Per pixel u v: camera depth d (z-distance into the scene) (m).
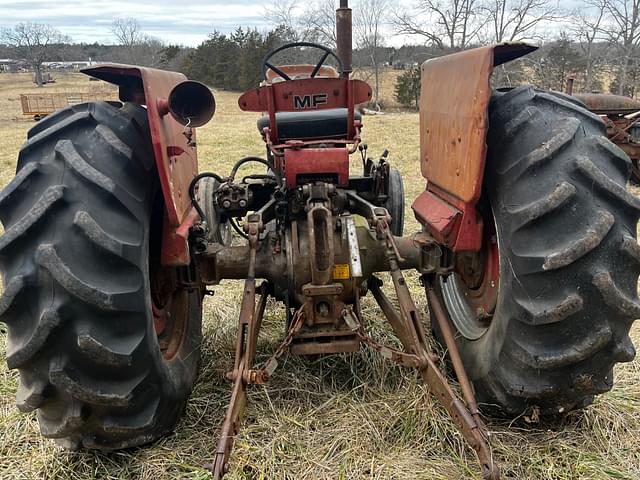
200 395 2.84
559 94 2.46
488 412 2.60
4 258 1.95
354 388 2.84
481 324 2.84
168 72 2.66
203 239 2.76
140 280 2.05
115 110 2.27
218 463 1.91
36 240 1.92
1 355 3.31
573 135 2.14
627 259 2.07
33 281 1.89
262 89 3.19
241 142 14.45
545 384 2.24
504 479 2.24
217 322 3.69
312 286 2.59
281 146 2.99
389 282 4.34
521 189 2.18
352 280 2.72
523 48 2.19
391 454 2.39
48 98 30.03
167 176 2.23
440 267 2.85
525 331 2.20
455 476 2.25
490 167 2.39
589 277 2.05
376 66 35.53
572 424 2.53
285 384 2.91
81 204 1.95
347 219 2.78
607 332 2.09
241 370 2.27
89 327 1.92
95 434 2.21
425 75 3.03
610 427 2.53
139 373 2.11
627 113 8.62
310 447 2.44
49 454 2.44
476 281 2.83
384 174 3.93
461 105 2.43
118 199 2.01
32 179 1.99
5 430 2.62
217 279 2.81
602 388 2.25
